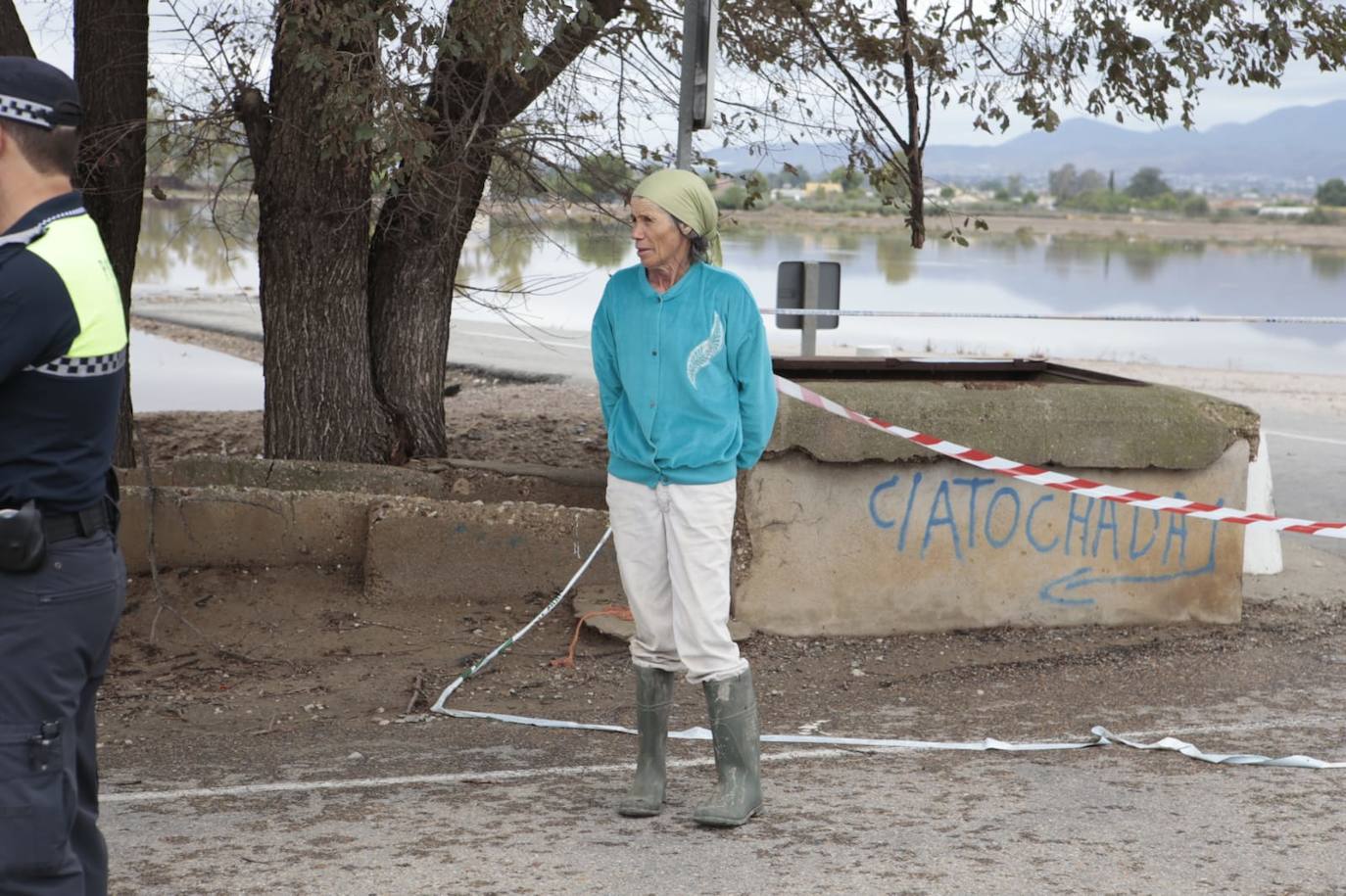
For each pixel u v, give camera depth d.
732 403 4.25
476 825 4.29
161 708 5.66
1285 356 24.56
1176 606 6.93
